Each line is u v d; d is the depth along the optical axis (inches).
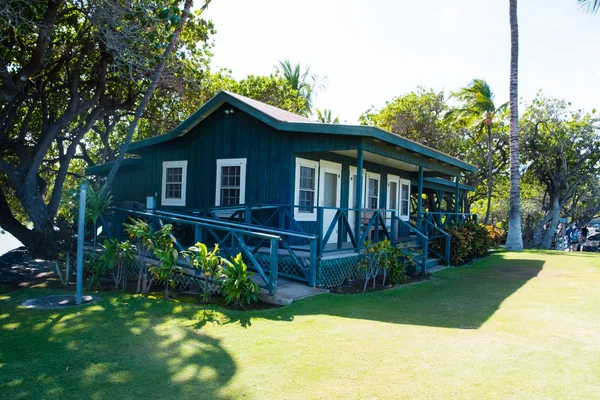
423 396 126.1
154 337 181.5
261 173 394.9
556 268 439.5
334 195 446.3
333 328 197.6
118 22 373.7
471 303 261.3
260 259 326.6
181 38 572.1
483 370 146.6
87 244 385.1
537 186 1256.2
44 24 376.5
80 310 227.1
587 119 1013.2
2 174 600.1
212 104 398.9
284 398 124.7
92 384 134.1
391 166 555.5
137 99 624.4
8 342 173.9
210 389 130.7
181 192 452.1
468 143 1088.8
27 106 585.0
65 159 546.6
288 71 1103.6
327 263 302.8
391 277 332.5
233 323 204.4
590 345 176.2
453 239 470.3
